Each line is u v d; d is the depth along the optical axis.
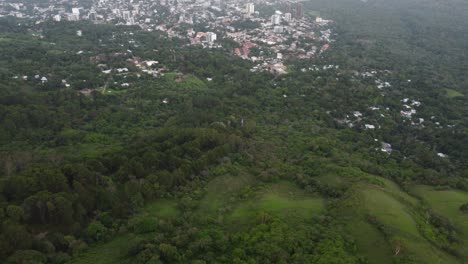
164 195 85.81
